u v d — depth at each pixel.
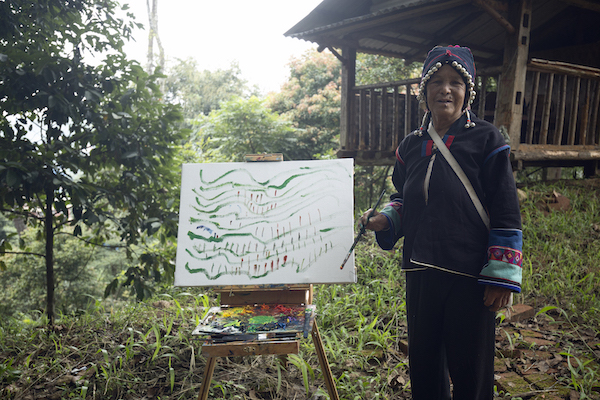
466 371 1.66
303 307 2.09
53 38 3.50
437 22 7.11
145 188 3.78
